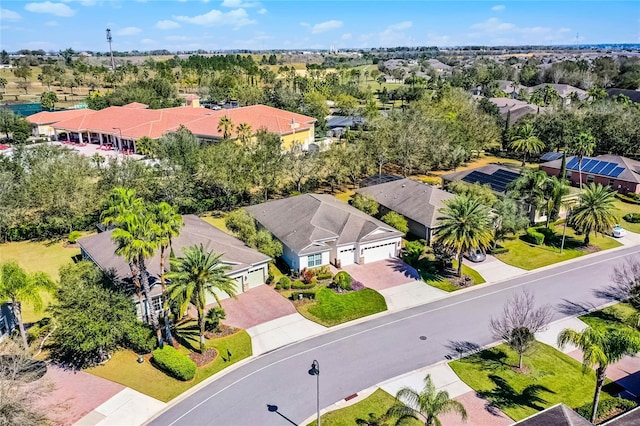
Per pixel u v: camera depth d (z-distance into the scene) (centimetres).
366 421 2844
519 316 3512
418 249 5069
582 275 4788
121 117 10744
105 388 3130
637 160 8462
